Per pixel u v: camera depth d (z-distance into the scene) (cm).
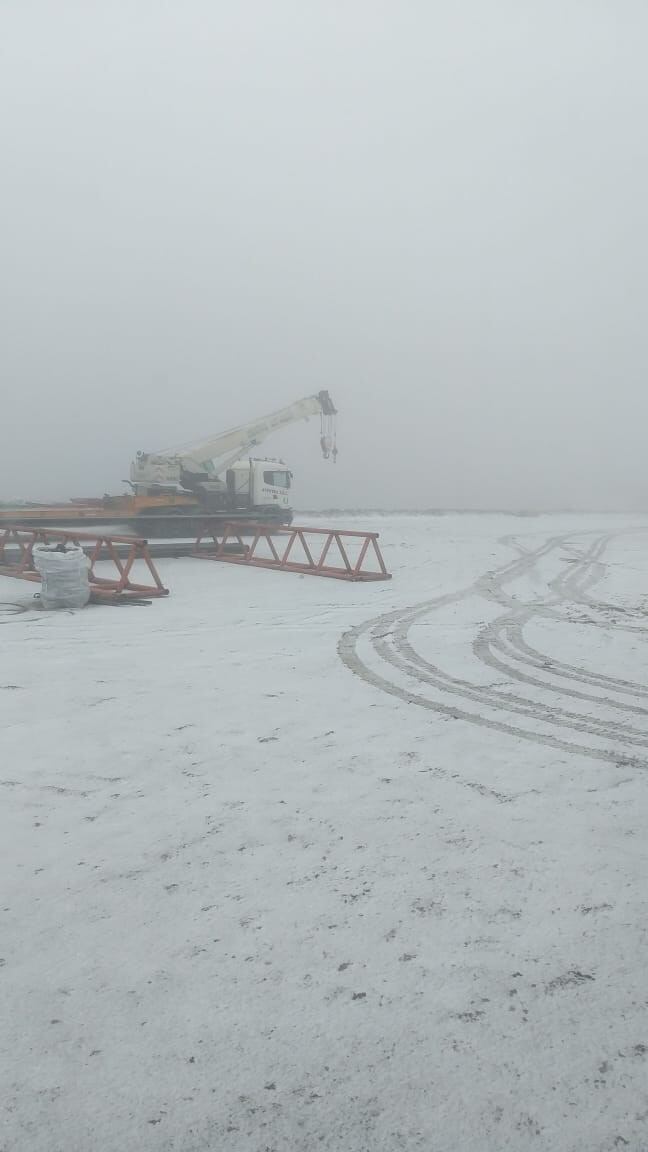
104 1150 223
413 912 338
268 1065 253
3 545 1620
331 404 2669
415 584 1488
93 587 1291
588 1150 221
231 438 2494
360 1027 269
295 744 561
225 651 882
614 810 447
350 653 880
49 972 298
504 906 343
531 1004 279
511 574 1689
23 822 432
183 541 2378
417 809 447
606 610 1223
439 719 628
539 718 634
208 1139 226
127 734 582
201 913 339
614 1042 261
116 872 375
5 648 883
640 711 657
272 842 406
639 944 314
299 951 311
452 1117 234
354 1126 231
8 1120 232
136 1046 261
